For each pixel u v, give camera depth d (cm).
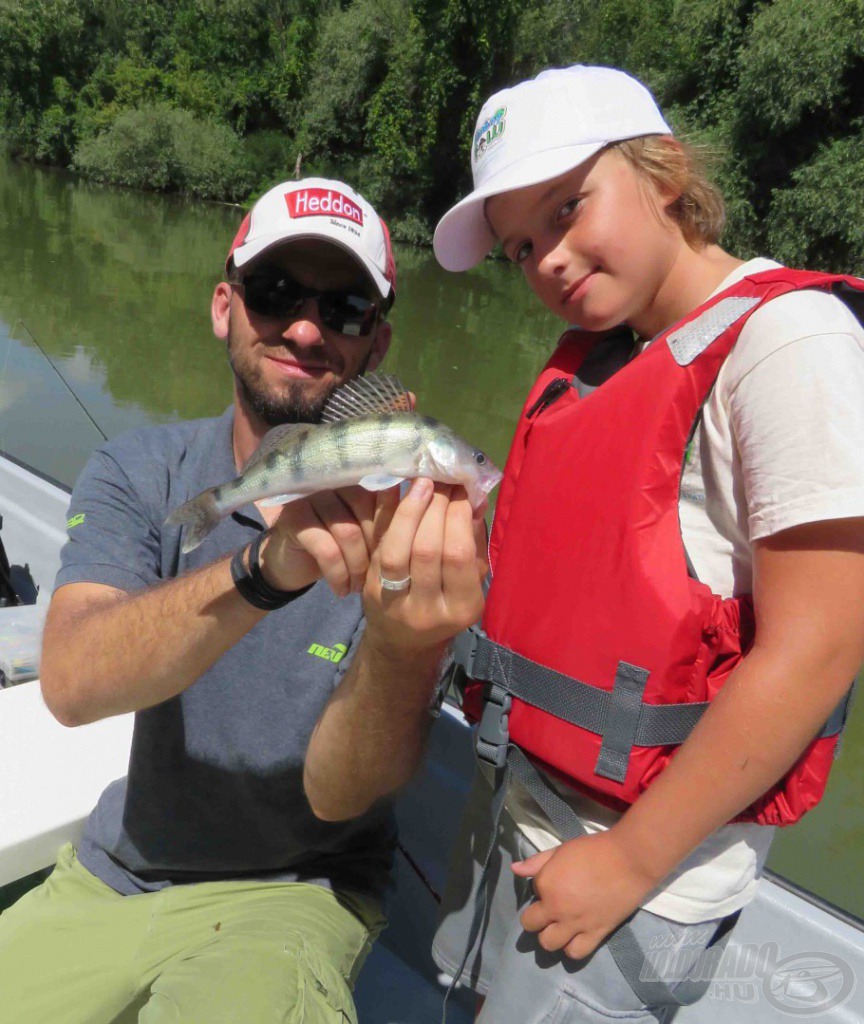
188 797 162
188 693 162
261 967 137
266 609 131
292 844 163
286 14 3262
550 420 152
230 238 2170
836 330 124
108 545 166
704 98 1711
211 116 3253
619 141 157
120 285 1475
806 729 119
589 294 158
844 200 1392
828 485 117
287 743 160
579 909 129
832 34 1398
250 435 190
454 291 1683
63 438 598
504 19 2195
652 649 131
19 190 2803
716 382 133
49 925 160
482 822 165
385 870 175
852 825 383
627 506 134
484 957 160
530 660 144
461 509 115
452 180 2486
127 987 153
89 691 143
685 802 122
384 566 113
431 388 1050
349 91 2697
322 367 184
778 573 122
